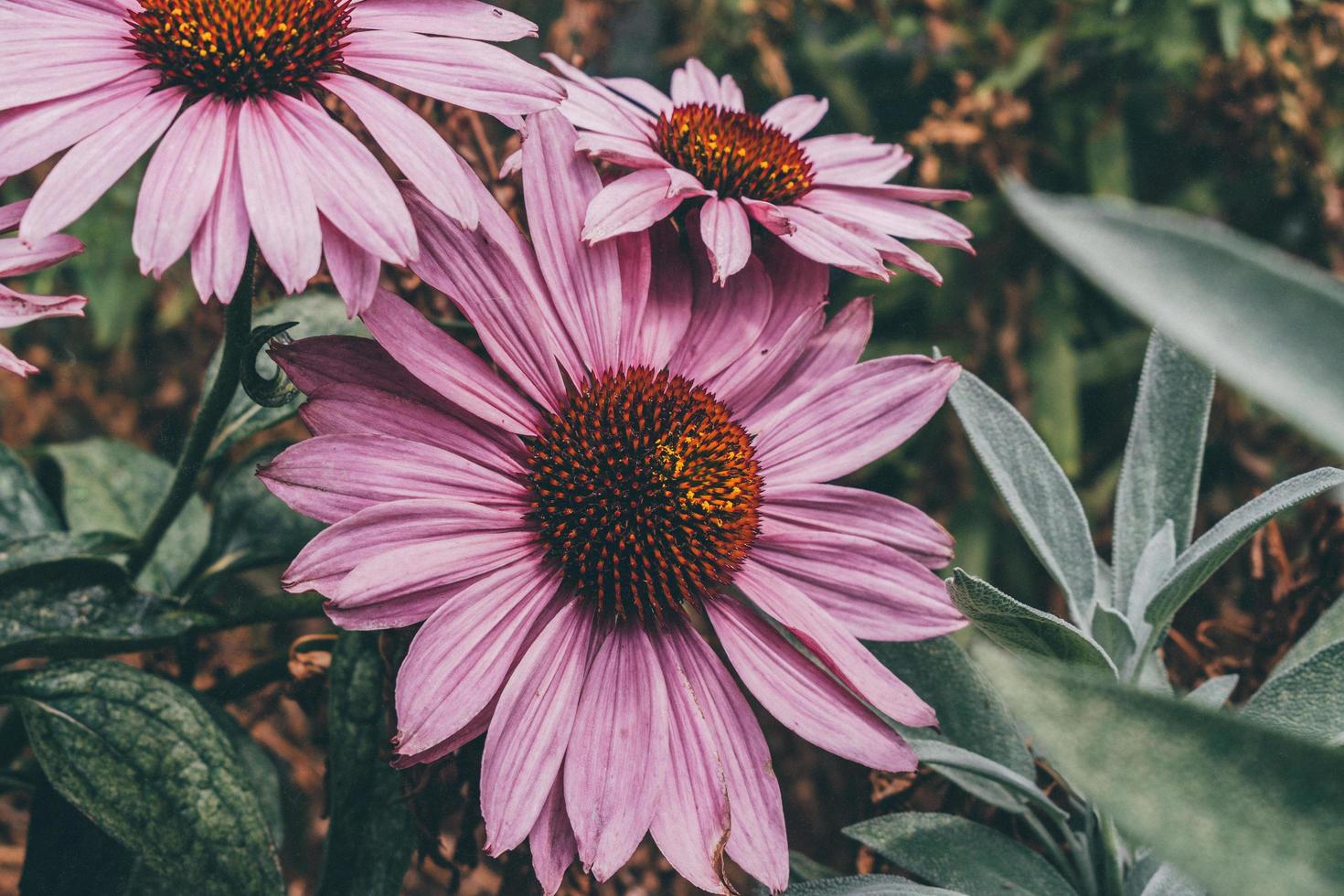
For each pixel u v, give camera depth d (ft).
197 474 0.94
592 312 0.89
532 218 0.87
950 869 0.89
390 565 0.80
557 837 0.80
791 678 0.86
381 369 0.84
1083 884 0.92
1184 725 0.62
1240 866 0.60
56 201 0.76
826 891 0.86
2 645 0.90
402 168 0.80
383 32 0.85
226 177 0.78
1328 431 0.53
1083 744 0.61
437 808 0.96
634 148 0.91
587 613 0.86
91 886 0.93
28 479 1.10
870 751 0.84
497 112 0.83
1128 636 0.87
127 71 0.81
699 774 0.83
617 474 0.87
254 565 1.03
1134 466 0.95
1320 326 0.55
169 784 0.88
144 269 0.75
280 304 1.01
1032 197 0.55
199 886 0.86
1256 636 1.11
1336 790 0.61
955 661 0.96
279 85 0.82
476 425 0.86
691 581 0.87
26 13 0.81
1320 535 1.08
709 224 0.89
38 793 0.96
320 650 1.01
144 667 1.16
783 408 0.93
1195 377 0.94
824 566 0.90
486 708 0.82
